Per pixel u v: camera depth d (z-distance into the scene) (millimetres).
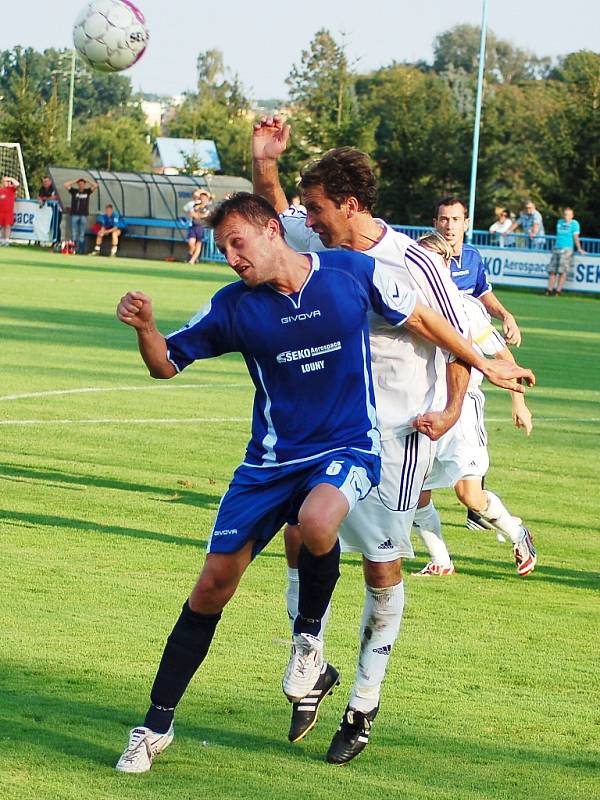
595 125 70250
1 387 22609
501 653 9453
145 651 8930
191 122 131125
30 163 97125
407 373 8047
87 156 128250
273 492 7227
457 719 7973
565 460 18422
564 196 70750
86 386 23328
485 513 11875
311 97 90250
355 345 7270
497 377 7789
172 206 78188
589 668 9156
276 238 7031
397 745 7496
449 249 9883
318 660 7207
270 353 7152
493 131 79562
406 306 7512
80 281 51031
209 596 7129
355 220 8031
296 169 87625
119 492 14586
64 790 6492
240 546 7184
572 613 10750
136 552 11922
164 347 7250
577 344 36656
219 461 16797
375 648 7523
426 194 79625
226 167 124938
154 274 58719
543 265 60531
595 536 13805
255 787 6703
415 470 7965
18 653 8742
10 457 16297
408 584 11578
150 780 6723
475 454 11695
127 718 7625
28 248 76562
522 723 7941
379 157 84438
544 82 162500
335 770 7043
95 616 9750
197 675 8586
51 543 12078
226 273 62781
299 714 7359
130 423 19484
